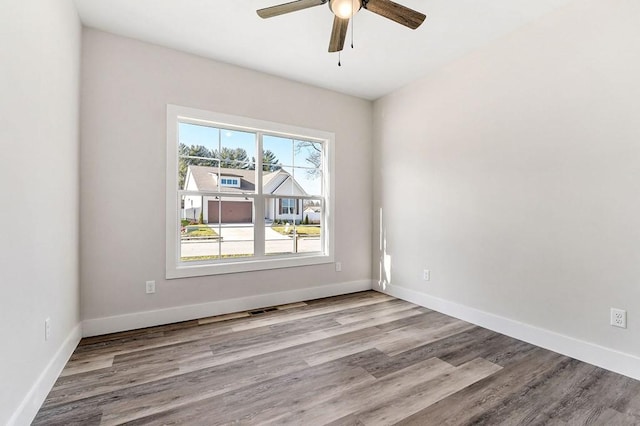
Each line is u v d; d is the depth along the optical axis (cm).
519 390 182
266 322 292
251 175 341
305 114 364
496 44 271
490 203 277
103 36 260
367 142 416
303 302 359
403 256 371
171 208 288
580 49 217
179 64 291
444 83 320
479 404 169
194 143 309
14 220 134
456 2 222
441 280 323
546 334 237
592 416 159
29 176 150
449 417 158
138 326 273
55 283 187
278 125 345
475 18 241
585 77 215
